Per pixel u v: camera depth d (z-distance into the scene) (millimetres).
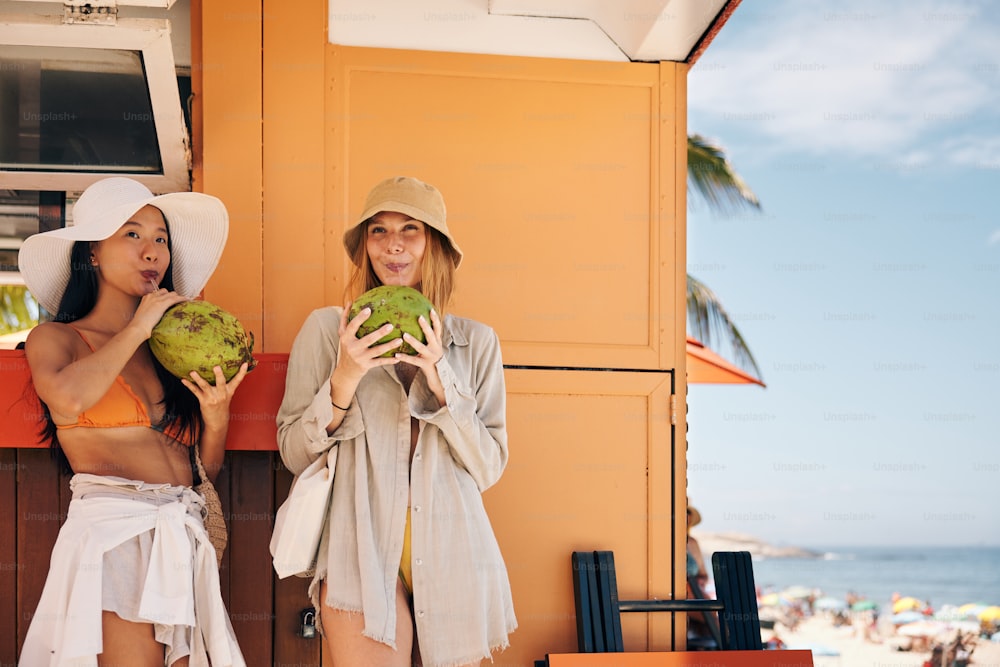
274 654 4105
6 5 4773
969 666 25078
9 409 3850
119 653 3363
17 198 5934
